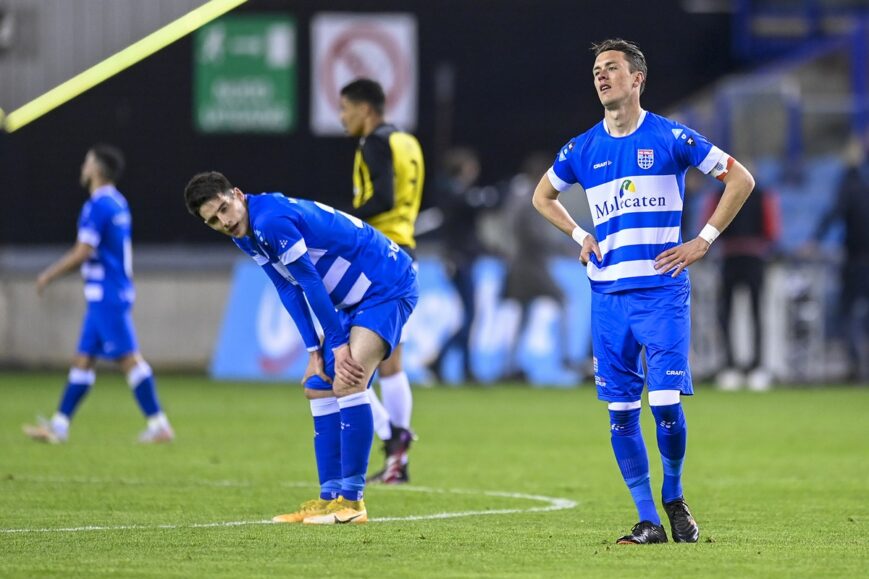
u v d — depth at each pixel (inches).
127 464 1507.1
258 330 2819.9
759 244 2687.0
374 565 864.9
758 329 2709.2
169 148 3287.4
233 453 1628.9
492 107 3417.8
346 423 1071.0
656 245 961.5
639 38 3467.0
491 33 3415.4
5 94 3206.2
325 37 3302.2
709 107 3324.3
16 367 2940.5
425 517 1119.6
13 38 3191.4
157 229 3287.4
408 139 1421.0
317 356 1075.9
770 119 3230.8
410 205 1414.9
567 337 2765.7
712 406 2346.2
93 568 850.1
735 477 1445.6
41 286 1672.0
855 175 2768.2
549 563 874.8
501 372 2765.7
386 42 3314.5
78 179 3250.5
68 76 3230.8
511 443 1780.3
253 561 879.7
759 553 920.3
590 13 3444.9
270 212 1016.2
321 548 936.9
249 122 3302.2
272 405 2290.8
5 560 882.1
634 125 969.5
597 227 984.3
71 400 1727.4
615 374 980.6
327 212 1062.4
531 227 2743.6
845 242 2773.1
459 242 2743.6
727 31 3494.1
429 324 2760.8
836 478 1438.2
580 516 1136.8
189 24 3267.7
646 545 956.0
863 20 3297.2
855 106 3240.7
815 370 2790.4
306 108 3316.9
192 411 2183.8
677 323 956.0
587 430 1946.4
